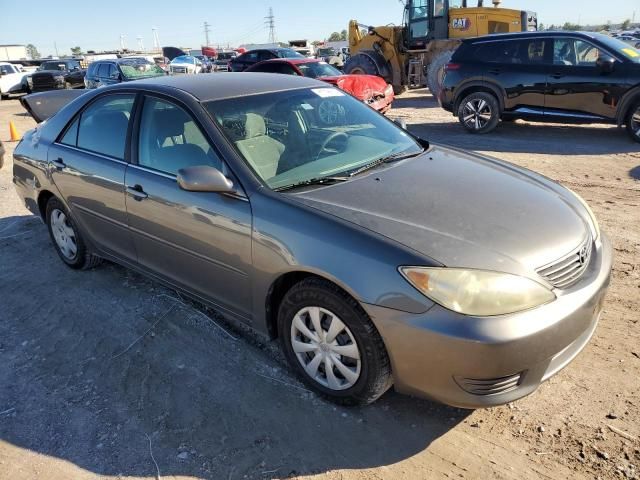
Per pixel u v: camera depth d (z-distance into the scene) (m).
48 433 2.81
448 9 15.39
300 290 2.79
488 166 3.57
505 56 10.09
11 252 5.19
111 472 2.55
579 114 9.51
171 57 41.47
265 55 18.81
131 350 3.47
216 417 2.85
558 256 2.59
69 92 9.04
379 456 2.57
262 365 3.26
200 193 3.17
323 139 3.56
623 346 3.24
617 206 5.73
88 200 4.05
